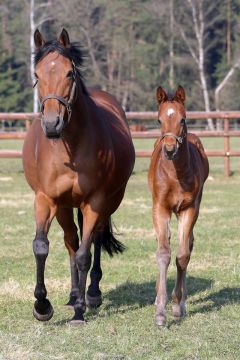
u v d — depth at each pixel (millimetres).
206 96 64000
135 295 10547
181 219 9227
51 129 8234
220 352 7730
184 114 8758
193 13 63969
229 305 9758
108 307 9891
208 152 26062
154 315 9289
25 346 7910
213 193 22312
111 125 10055
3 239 15141
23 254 13586
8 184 24453
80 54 8734
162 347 7918
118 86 68500
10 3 73812
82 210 9211
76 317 8891
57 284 11062
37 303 8828
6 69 73562
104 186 9227
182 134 8719
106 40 70625
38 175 9008
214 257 13188
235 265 12492
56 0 67375
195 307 9773
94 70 68750
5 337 8250
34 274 11875
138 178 25922
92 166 8961
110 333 8438
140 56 69312
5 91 71812
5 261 12938
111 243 10719
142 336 8328
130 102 69188
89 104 9367
